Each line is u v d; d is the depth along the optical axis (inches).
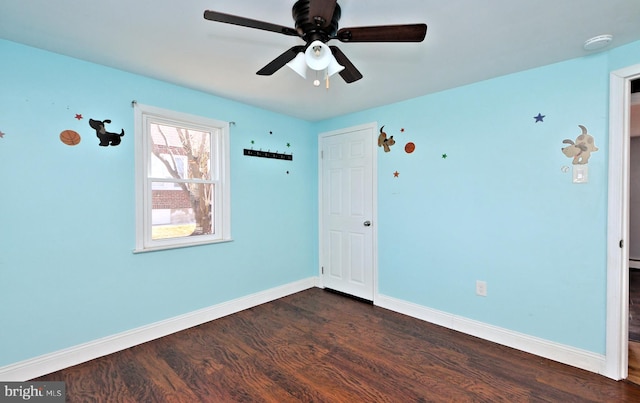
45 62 78.8
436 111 109.2
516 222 92.5
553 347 86.4
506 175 94.0
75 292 84.3
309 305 129.3
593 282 80.3
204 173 114.9
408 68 88.5
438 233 109.6
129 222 94.0
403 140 118.9
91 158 86.5
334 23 55.9
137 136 94.5
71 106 82.9
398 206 121.1
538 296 89.0
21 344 76.5
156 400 69.9
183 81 99.3
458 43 74.4
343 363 85.0
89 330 86.7
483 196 98.8
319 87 104.2
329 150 148.3
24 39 73.2
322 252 153.6
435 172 109.7
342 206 143.4
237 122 121.3
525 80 90.1
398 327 107.7
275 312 121.7
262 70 68.1
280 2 59.2
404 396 71.3
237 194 121.9
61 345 82.2
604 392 72.1
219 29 69.0
